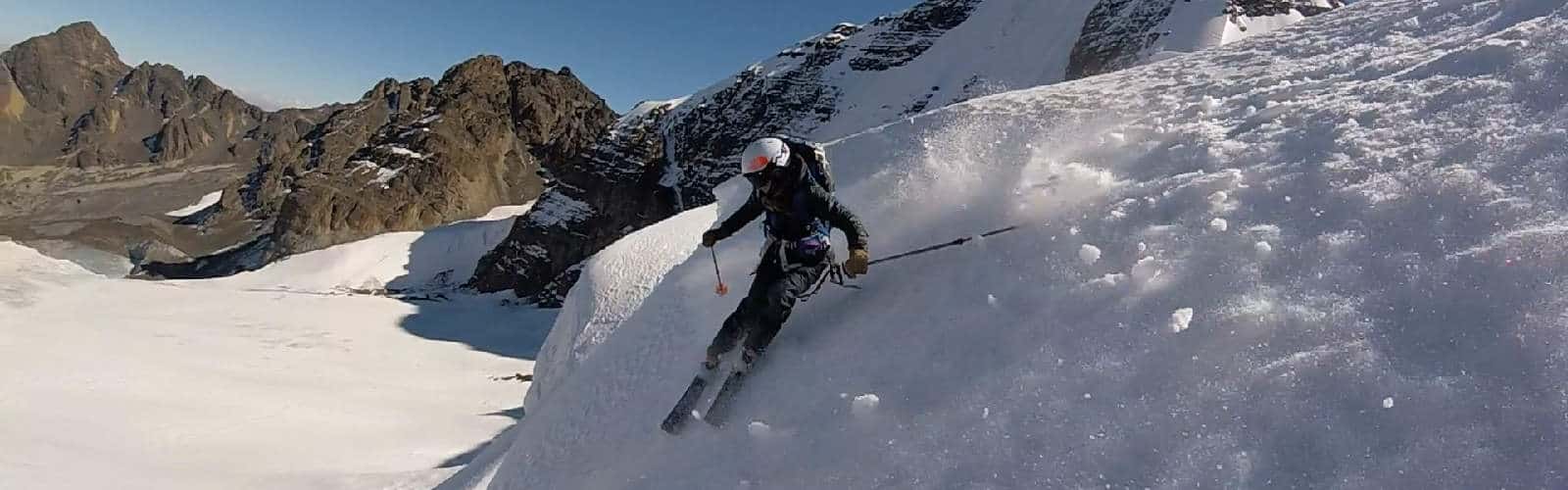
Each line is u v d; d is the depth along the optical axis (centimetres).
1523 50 428
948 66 5569
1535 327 250
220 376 3005
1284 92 533
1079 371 318
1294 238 341
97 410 2327
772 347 443
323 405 2730
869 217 542
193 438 2200
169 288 4778
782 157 420
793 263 425
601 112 9312
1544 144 336
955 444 313
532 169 9031
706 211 941
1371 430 245
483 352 4331
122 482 1714
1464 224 308
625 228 6228
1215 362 292
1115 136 521
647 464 423
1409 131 391
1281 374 275
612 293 809
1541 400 229
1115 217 406
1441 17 622
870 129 718
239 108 17938
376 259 6756
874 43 6228
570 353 770
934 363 365
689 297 578
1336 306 294
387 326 4722
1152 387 295
